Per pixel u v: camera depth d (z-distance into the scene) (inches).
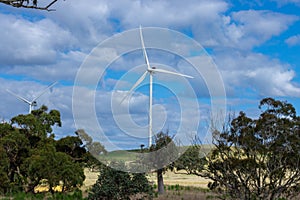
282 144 608.4
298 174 620.1
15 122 1010.1
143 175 673.0
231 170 619.5
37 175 863.1
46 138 1013.2
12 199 772.6
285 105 630.5
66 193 863.1
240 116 628.4
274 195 627.2
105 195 661.3
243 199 623.2
